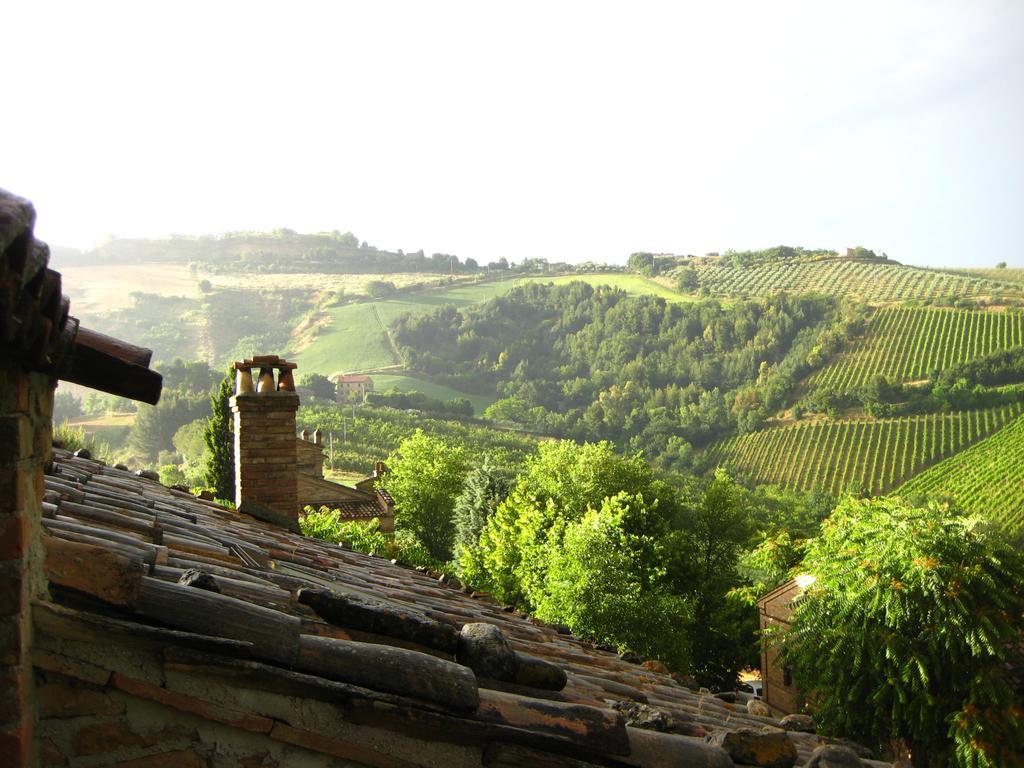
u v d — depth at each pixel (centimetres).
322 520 1803
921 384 14425
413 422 12694
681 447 14000
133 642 247
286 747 263
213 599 269
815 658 2217
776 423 14612
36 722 240
